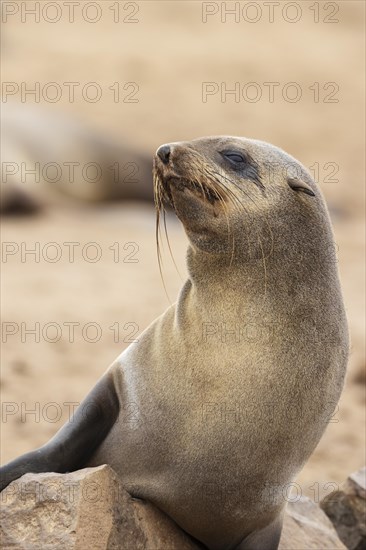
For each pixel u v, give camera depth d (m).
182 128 134.12
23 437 41.03
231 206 25.42
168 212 98.38
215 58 159.12
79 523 24.02
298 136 134.62
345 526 33.09
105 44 164.00
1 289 65.81
